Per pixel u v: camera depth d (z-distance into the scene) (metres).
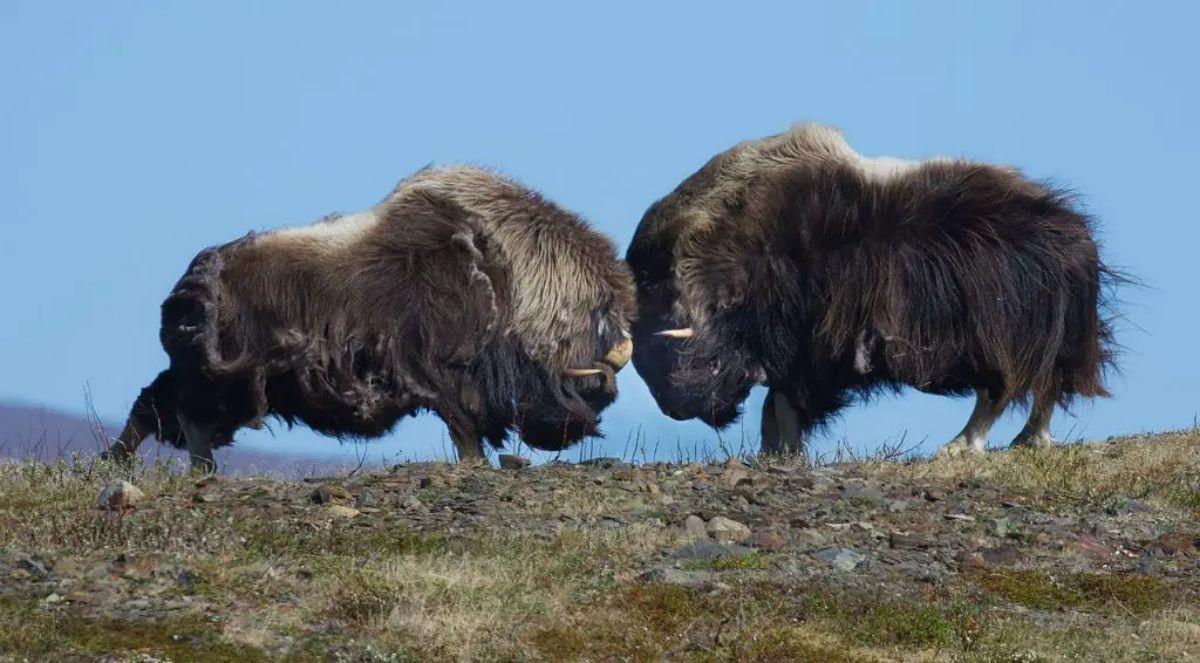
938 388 43.28
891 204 42.25
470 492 32.47
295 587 25.28
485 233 41.03
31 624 22.75
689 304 42.53
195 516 29.00
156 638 22.78
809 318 42.47
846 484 34.31
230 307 38.09
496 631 23.81
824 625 24.75
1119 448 41.12
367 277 39.25
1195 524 32.75
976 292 41.91
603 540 28.73
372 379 39.44
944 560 28.81
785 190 42.66
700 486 33.81
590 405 42.56
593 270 42.09
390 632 23.62
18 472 33.47
